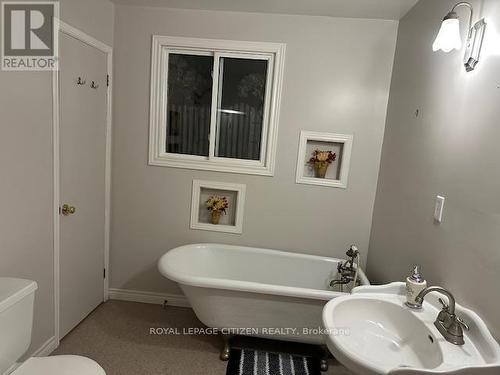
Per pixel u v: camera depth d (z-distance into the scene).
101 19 2.29
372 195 2.53
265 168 2.56
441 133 1.58
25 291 1.35
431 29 1.80
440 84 1.64
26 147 1.64
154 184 2.63
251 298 1.95
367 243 2.59
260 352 2.13
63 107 1.93
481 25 1.29
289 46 2.42
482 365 0.96
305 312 1.94
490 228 1.16
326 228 2.60
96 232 2.46
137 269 2.71
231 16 2.42
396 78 2.29
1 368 1.26
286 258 2.55
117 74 2.51
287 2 2.20
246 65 2.56
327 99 2.46
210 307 2.00
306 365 2.04
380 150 2.47
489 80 1.22
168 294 2.70
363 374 1.01
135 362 1.98
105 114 2.46
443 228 1.49
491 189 1.16
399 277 1.97
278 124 2.51
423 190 1.73
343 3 2.14
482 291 1.18
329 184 2.54
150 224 2.67
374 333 1.37
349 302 1.41
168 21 2.45
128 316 2.48
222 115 2.62
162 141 2.64
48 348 1.96
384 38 2.37
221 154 2.66
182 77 2.60
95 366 1.30
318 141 2.58
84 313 2.39
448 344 1.14
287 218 2.61
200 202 2.71
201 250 2.55
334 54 2.41
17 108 1.57
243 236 2.65
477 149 1.27
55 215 1.91
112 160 2.61
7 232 1.55
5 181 1.52
